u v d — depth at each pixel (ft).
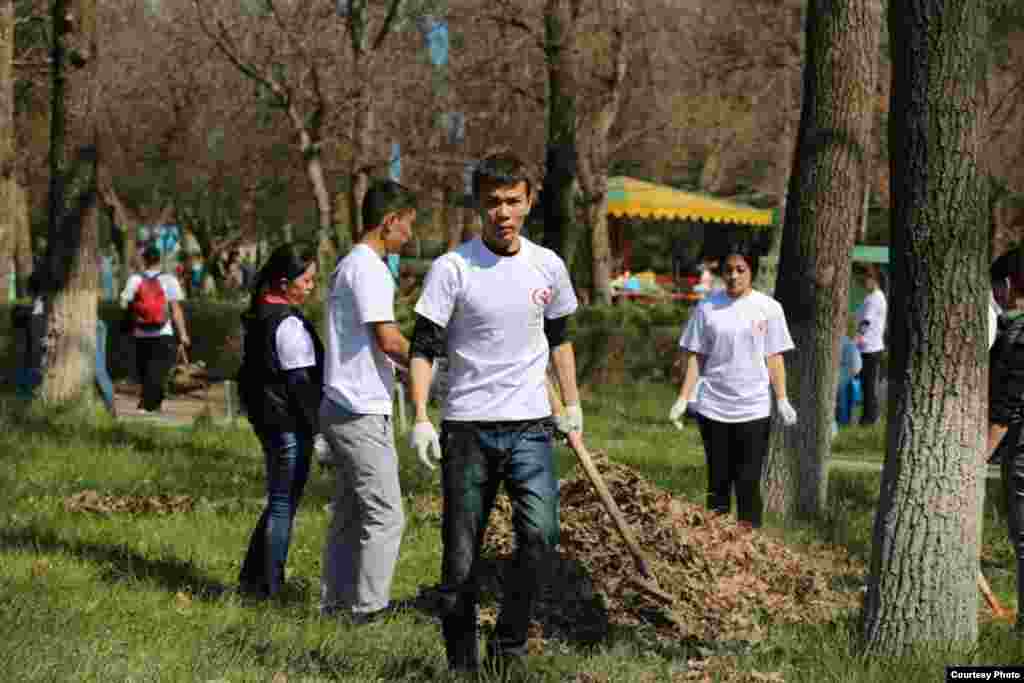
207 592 29.04
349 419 26.55
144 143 166.50
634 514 30.53
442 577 21.93
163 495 42.32
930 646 23.88
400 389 61.77
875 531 24.63
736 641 26.13
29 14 133.39
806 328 43.96
